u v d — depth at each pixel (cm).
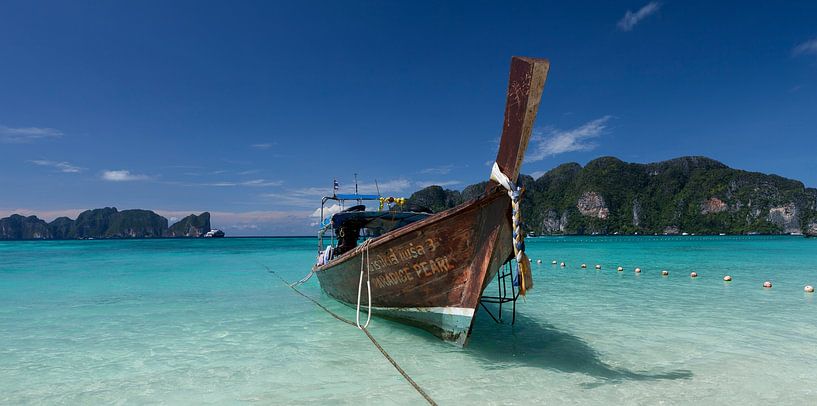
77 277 1698
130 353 642
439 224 589
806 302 1038
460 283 603
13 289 1333
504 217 550
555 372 546
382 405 450
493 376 533
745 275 1638
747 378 522
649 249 3950
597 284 1403
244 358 615
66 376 546
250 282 1529
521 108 491
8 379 536
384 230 1113
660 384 504
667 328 774
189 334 754
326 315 916
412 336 716
